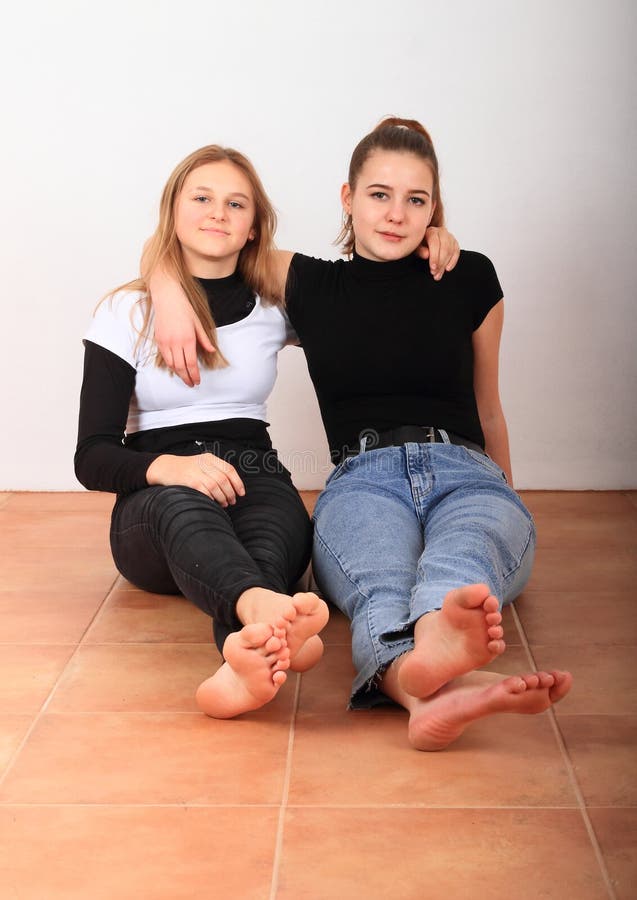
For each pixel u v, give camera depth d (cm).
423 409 219
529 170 307
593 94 302
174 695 178
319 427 326
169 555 180
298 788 146
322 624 157
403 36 300
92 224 312
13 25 300
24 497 323
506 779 148
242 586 166
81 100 304
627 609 219
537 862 128
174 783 148
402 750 158
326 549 194
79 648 200
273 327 226
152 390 213
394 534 191
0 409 326
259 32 300
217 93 304
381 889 123
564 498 317
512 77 301
